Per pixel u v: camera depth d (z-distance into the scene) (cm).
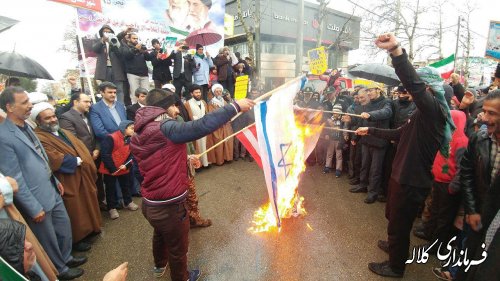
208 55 781
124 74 618
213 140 675
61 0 471
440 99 245
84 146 372
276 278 292
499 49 696
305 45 2031
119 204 467
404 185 265
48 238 285
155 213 242
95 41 654
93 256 339
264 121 271
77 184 347
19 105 265
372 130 345
